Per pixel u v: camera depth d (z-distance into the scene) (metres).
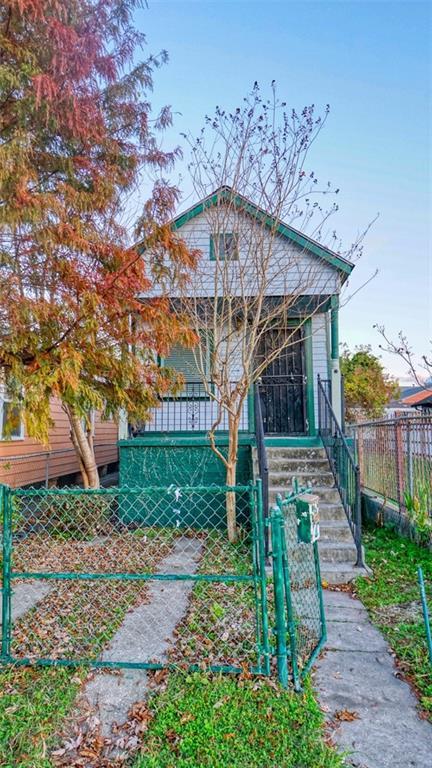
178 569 5.32
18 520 5.73
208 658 3.23
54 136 5.35
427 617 3.34
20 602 4.42
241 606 4.20
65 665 3.20
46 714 2.70
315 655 3.33
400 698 2.88
